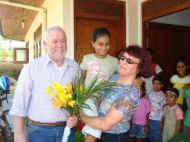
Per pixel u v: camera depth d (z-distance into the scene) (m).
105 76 2.77
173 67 5.50
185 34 5.66
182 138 3.67
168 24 5.46
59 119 2.11
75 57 4.79
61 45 2.07
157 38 5.31
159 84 4.14
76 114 1.96
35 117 2.11
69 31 4.76
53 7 5.53
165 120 4.03
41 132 2.10
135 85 1.94
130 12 5.16
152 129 4.11
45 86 2.10
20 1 6.69
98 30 2.81
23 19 9.24
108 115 1.86
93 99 1.99
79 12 4.82
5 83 4.04
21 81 2.11
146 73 1.98
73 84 1.96
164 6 4.68
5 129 3.85
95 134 2.01
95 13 4.92
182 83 4.27
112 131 2.02
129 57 1.90
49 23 6.11
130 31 5.15
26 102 2.12
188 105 3.75
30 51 10.98
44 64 2.12
